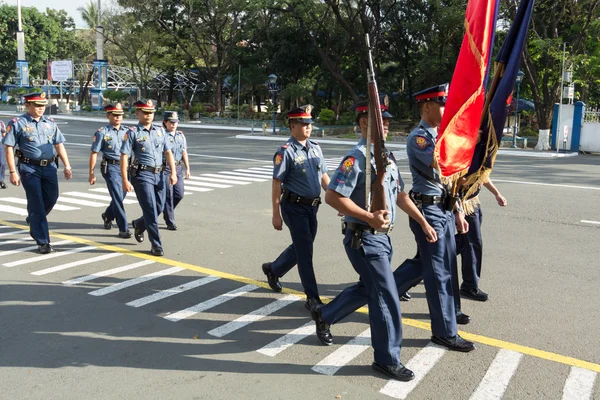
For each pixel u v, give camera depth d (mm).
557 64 25547
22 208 10164
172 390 3781
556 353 4371
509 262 6957
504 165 18406
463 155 4176
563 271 6582
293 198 5109
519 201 11352
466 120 4148
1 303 5395
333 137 32906
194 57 48344
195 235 8375
